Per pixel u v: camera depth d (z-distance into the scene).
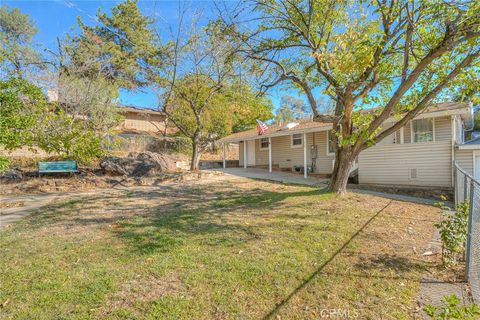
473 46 5.98
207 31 9.42
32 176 11.09
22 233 5.26
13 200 8.58
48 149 8.27
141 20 20.23
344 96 7.64
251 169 17.69
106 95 15.23
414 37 7.12
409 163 10.81
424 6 5.89
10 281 3.34
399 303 2.83
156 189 10.54
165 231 5.18
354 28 6.89
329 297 2.94
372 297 2.94
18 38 19.36
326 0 7.70
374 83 7.27
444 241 3.75
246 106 17.86
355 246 4.33
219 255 4.01
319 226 5.35
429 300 2.90
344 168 8.77
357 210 6.72
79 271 3.58
